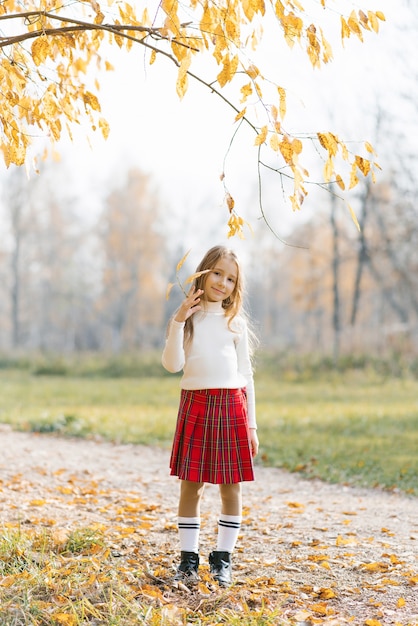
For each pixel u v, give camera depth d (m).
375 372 22.67
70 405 15.30
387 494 7.07
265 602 3.24
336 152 3.15
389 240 25.34
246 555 4.12
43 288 59.41
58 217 54.47
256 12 3.17
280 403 15.91
